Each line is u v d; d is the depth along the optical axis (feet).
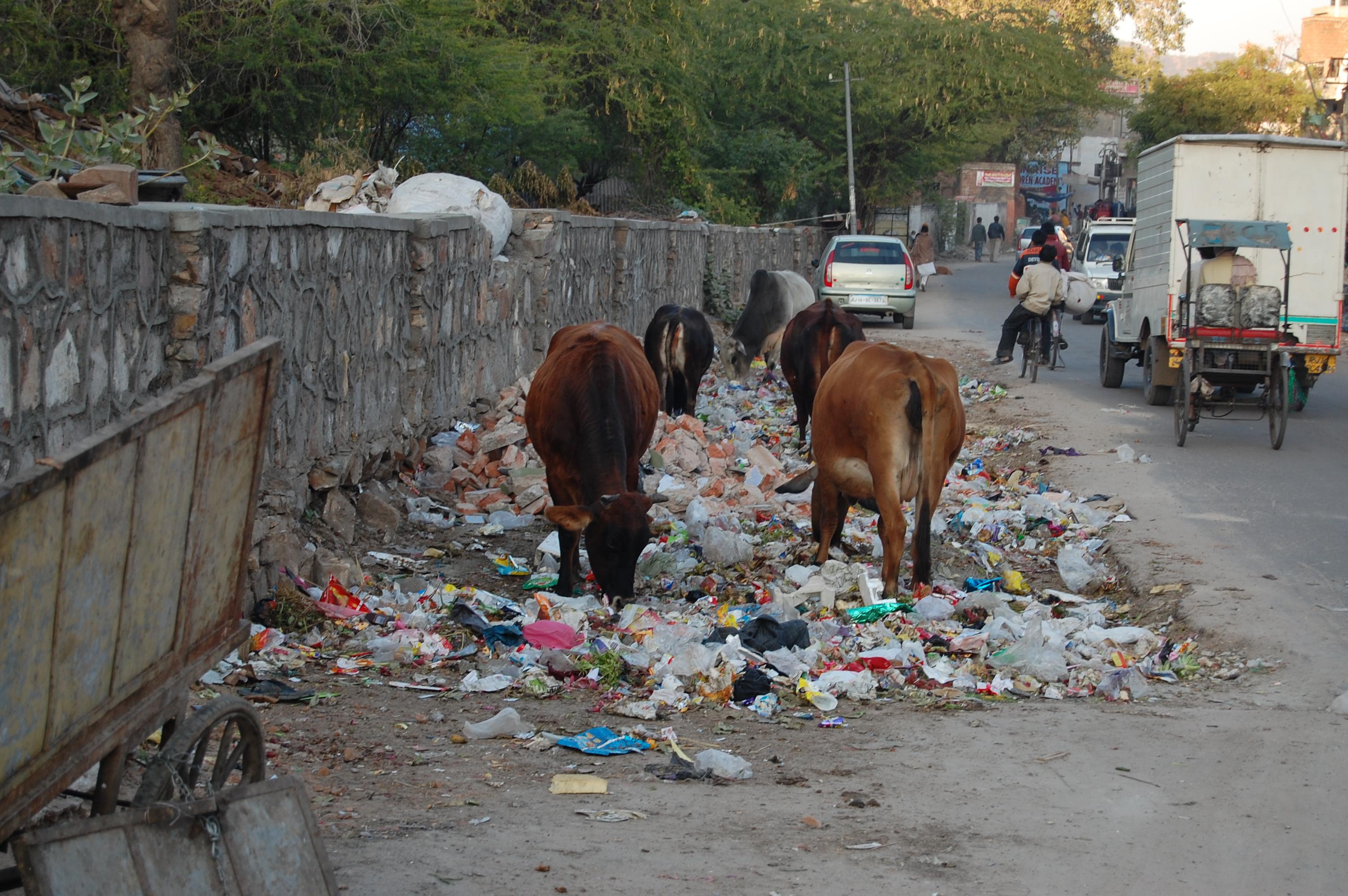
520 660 21.36
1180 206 48.47
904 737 18.44
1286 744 17.78
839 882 13.01
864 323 94.32
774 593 25.52
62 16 48.42
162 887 9.68
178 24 51.75
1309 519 32.68
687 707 19.88
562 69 81.20
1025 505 34.55
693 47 96.17
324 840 13.80
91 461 9.02
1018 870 13.43
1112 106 169.99
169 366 21.11
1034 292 61.41
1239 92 175.22
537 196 73.15
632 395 25.84
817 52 135.03
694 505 31.86
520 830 14.37
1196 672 22.17
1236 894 12.93
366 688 20.13
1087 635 23.72
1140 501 35.06
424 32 58.44
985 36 137.28
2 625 8.38
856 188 151.12
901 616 24.20
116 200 21.42
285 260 25.63
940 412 25.07
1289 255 42.11
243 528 11.97
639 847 13.91
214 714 11.06
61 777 9.39
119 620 9.91
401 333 33.91
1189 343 42.24
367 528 29.66
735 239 93.97
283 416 25.68
